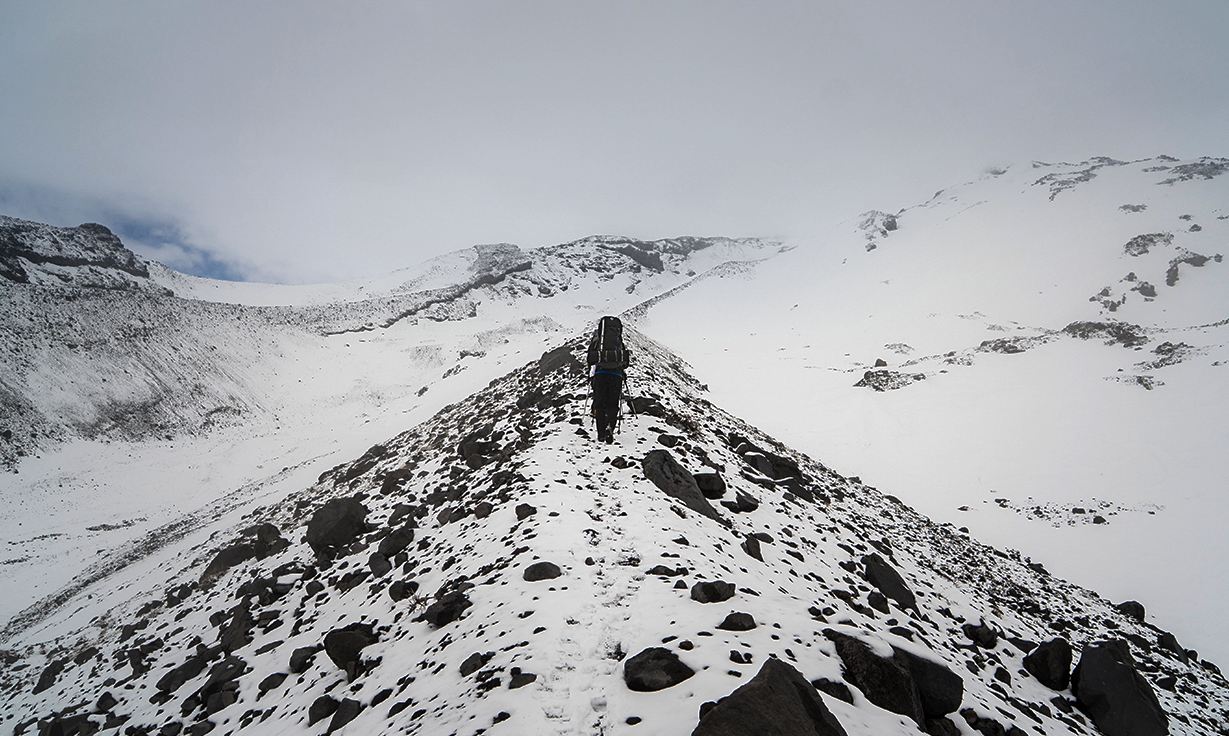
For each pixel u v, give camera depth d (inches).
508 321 3735.2
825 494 596.1
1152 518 875.4
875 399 1550.2
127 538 1106.1
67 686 406.3
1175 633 606.2
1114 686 280.4
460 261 5364.2
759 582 264.4
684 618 191.8
